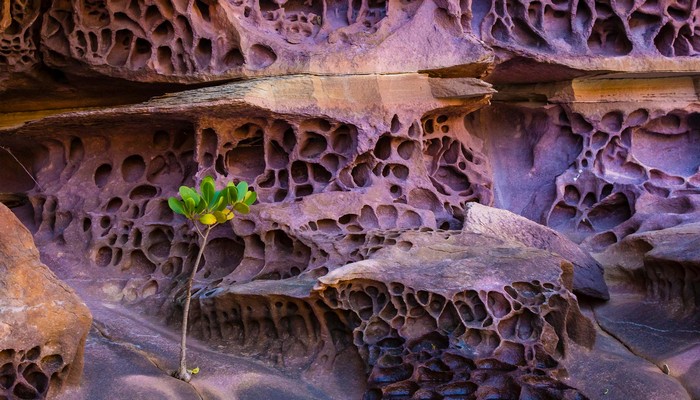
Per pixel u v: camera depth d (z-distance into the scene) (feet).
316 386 13.83
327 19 20.89
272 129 19.30
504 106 24.07
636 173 22.67
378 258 15.67
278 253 17.54
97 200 19.66
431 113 20.49
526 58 21.66
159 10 20.21
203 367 13.92
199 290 16.71
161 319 16.98
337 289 14.37
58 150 20.83
